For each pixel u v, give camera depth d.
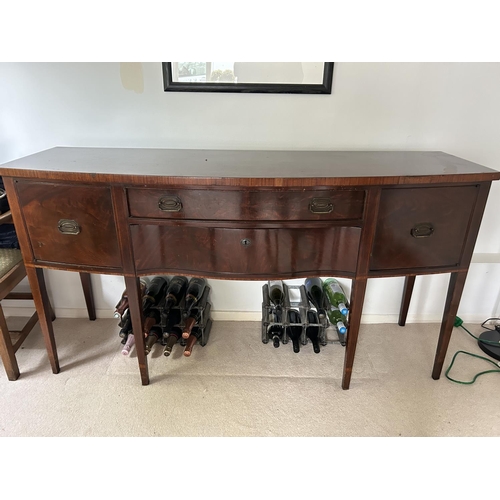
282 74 1.60
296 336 1.86
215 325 2.01
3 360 1.58
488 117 1.68
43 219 1.36
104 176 1.23
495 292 2.01
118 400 1.54
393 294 1.99
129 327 1.77
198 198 1.26
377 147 1.72
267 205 1.26
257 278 1.38
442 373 1.71
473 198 1.33
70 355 1.78
